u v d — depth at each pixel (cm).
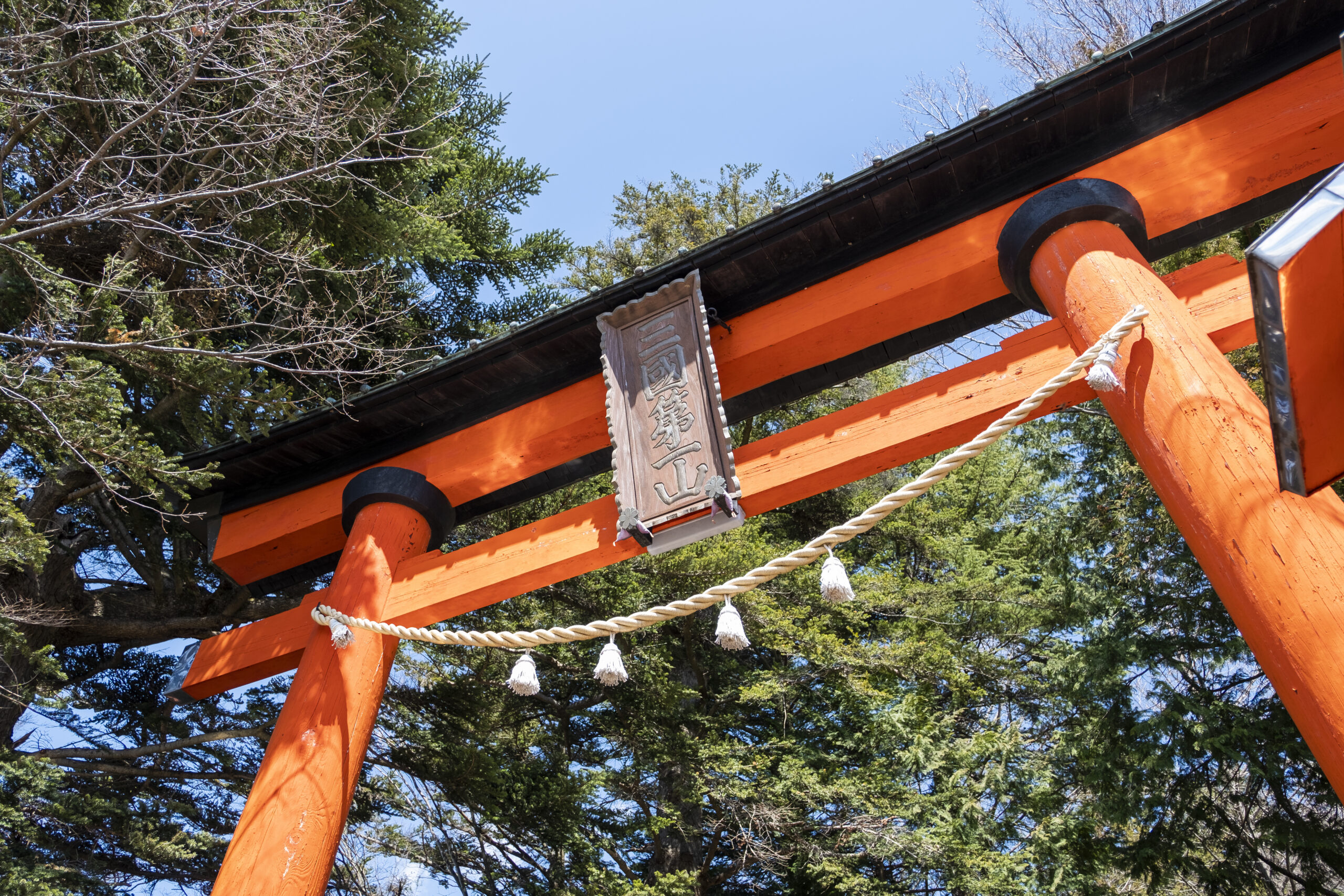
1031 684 1223
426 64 941
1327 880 834
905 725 1123
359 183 902
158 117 717
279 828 475
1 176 609
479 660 1052
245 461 682
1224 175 499
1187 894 1079
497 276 1123
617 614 1042
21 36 566
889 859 1098
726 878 1143
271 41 660
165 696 616
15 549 512
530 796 991
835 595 351
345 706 526
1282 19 485
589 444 632
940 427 492
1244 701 959
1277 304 199
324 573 721
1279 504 348
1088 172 525
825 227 563
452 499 652
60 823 741
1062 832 1034
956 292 550
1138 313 398
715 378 526
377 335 948
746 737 1317
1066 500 1350
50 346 544
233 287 746
